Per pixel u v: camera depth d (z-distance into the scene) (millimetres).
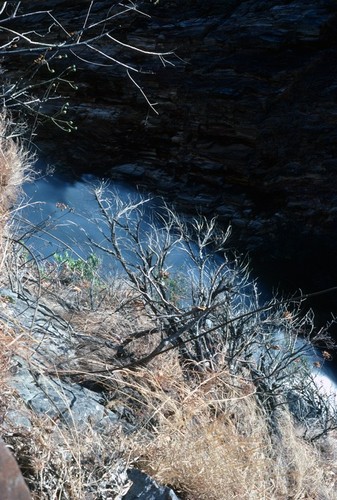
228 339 4512
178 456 3359
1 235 4340
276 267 13719
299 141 15430
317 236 14242
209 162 16000
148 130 16734
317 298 11922
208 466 3371
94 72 17094
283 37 16469
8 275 4465
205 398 4055
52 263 6051
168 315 4137
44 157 16312
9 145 5719
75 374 3846
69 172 16203
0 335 3480
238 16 17234
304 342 5570
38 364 3633
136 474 3104
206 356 4445
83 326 4465
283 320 5234
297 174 15094
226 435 3621
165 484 3322
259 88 15828
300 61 16172
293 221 14570
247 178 15500
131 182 16422
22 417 3176
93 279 5207
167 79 16875
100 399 3734
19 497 1292
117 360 4148
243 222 14805
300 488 3953
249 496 3436
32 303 4441
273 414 4496
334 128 15320
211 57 16906
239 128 15805
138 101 16906
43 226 5980
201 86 16344
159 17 17844
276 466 3914
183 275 5977
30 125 7219
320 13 16562
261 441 3852
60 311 4578
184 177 16234
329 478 4457
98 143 17047
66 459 3008
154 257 6152
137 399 3830
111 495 2947
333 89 15633
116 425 3516
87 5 18156
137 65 17250
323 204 14609
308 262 13844
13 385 3406
